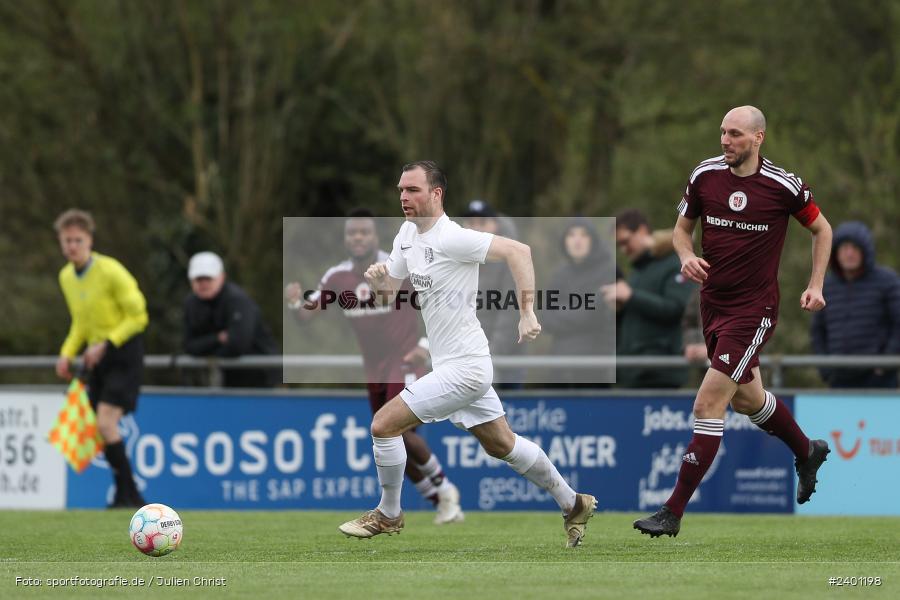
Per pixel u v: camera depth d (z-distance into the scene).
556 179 81.56
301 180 83.88
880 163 70.00
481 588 19.00
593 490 39.19
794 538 28.70
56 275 83.31
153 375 57.72
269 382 42.28
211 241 79.06
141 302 38.28
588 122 82.00
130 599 18.23
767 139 76.25
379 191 82.81
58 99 81.06
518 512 38.94
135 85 81.31
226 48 79.81
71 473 40.59
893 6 75.31
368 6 81.50
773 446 38.62
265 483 40.09
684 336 38.25
